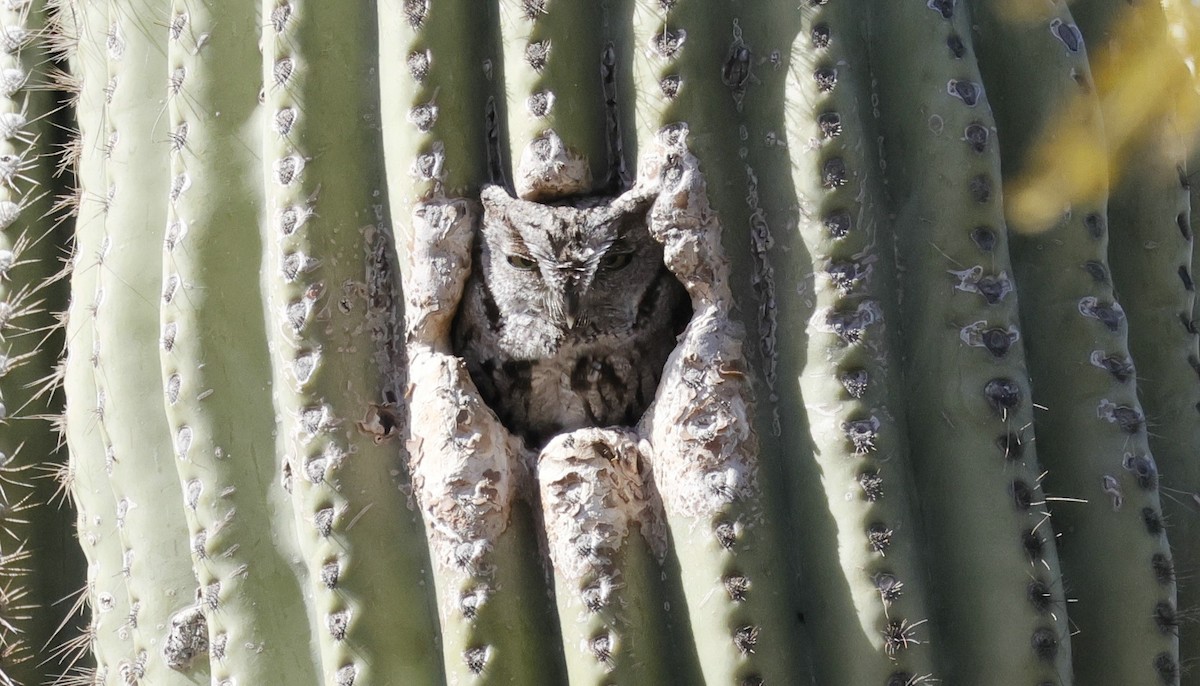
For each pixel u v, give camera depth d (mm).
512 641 1509
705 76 1533
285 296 1558
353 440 1549
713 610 1492
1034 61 1561
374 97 1581
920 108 1534
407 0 1552
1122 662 1523
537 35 1539
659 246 1547
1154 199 1600
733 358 1519
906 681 1486
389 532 1545
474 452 1521
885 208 1540
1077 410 1540
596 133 1547
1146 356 1598
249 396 1596
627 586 1502
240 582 1581
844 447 1504
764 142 1534
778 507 1515
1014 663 1491
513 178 1547
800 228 1521
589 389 1559
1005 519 1501
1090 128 1557
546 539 1521
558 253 1530
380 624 1536
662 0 1532
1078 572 1532
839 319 1515
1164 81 1610
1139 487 1532
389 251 1570
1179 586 1578
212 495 1588
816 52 1525
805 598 1510
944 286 1522
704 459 1505
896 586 1491
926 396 1520
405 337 1557
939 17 1539
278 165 1566
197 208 1607
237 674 1575
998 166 1531
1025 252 1554
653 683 1497
